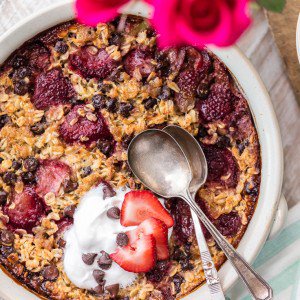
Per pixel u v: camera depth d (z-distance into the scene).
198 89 0.59
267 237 0.60
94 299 0.60
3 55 0.58
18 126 0.59
